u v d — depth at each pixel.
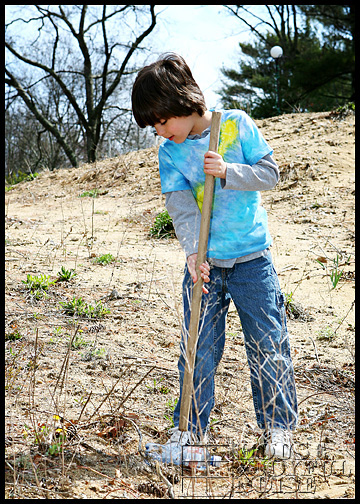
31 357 3.55
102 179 12.66
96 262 6.21
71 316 4.43
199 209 2.66
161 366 3.63
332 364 3.77
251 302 2.57
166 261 6.41
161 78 2.40
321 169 9.70
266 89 25.53
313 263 6.07
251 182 2.47
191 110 2.46
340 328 4.42
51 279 5.44
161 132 2.52
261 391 2.50
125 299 4.95
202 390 2.53
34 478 2.26
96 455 2.49
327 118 12.59
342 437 2.84
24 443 2.51
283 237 7.16
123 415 2.82
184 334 2.43
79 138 33.94
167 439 2.67
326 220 7.71
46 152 32.41
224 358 3.82
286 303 4.77
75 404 2.96
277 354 2.56
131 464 2.42
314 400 3.27
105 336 4.09
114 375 3.42
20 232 8.18
